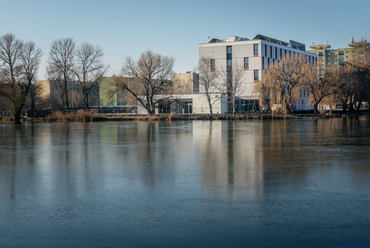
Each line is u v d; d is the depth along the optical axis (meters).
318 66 57.25
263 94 58.84
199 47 86.25
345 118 54.47
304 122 43.56
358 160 12.62
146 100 67.50
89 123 47.94
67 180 9.41
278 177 9.56
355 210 6.46
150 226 5.71
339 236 5.23
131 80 62.84
